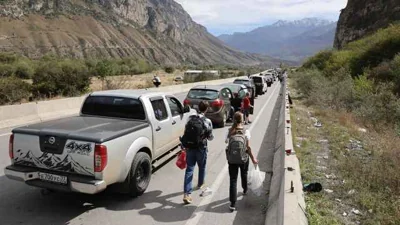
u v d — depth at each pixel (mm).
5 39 186500
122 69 80688
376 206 5590
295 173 5848
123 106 6773
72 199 6004
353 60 31797
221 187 6809
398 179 6609
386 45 29141
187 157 6102
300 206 4840
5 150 9234
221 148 10281
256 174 6246
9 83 19828
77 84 23516
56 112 15461
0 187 6477
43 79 22125
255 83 30312
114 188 5930
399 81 20391
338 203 5801
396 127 13227
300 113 17438
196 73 61438
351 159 8133
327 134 12062
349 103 19828
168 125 7570
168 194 6375
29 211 5465
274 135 12258
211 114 13781
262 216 5512
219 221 5277
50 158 5254
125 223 5133
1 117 12500
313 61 58531
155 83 28328
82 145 5094
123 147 5582
